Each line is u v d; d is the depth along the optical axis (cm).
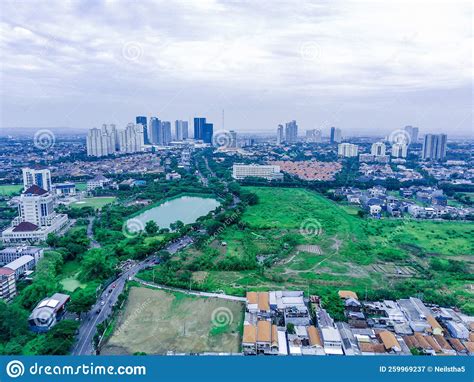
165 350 5388
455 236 10838
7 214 13075
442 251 9656
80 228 12106
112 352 5344
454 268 8375
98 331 5700
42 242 10444
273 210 14062
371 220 12575
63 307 6519
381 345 5275
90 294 6806
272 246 9912
